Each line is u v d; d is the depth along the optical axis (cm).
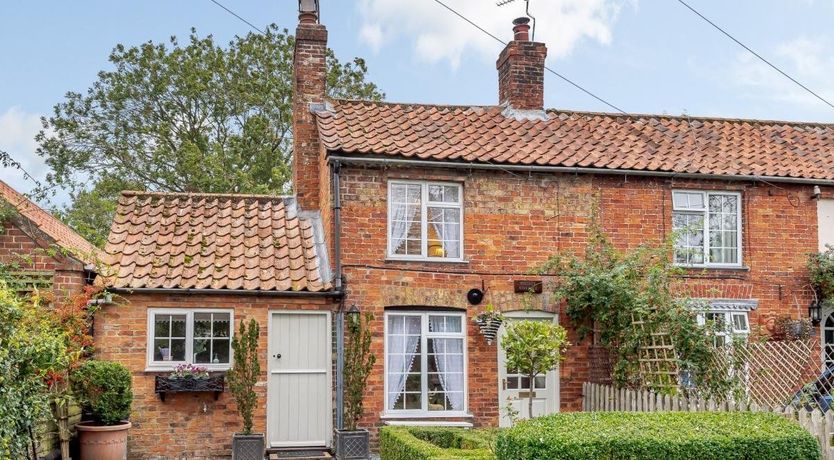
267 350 1653
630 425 1105
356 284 1705
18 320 1059
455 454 1156
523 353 1552
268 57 3528
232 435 1609
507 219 1789
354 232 1717
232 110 3475
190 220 1822
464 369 1741
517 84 2012
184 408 1606
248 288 1638
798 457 1063
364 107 1942
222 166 3312
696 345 1558
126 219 1794
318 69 1944
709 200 1900
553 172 1809
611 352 1752
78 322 1405
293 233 1820
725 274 1866
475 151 1788
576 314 1759
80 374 1424
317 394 1675
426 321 1742
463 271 1756
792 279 1902
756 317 1870
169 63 3444
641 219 1848
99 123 3444
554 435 1038
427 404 1723
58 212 2259
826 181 1905
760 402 1498
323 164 1847
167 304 1622
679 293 1727
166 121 3475
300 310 1678
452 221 1786
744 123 2133
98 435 1428
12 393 963
